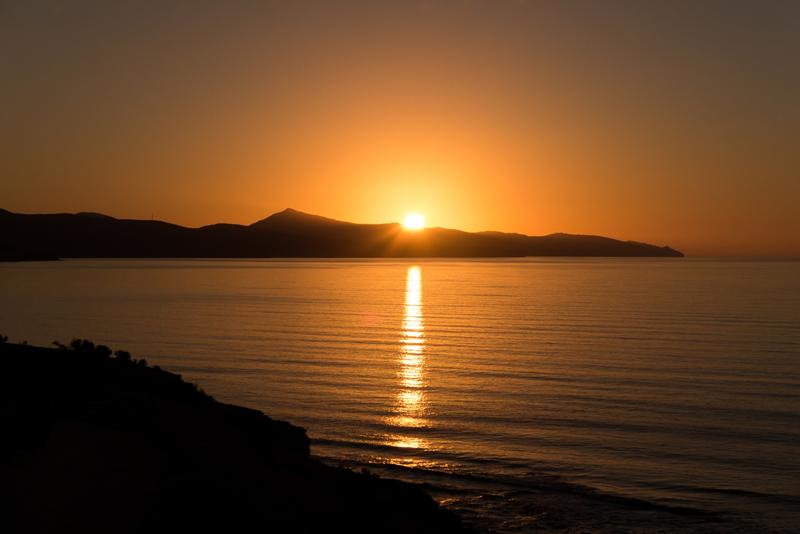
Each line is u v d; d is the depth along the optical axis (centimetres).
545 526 1477
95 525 910
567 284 12744
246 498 1053
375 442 2138
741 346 4469
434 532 1252
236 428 1491
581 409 2603
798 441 2147
